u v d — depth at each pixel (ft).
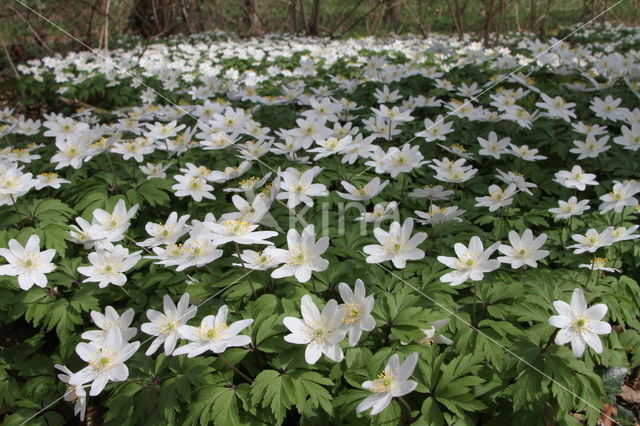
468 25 63.05
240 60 41.57
